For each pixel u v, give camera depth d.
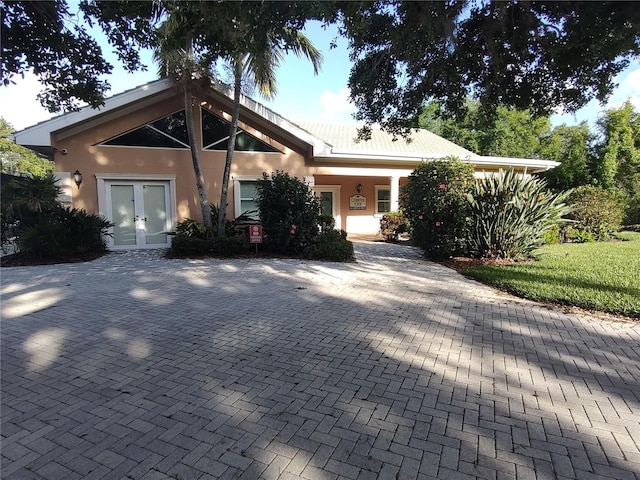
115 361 3.78
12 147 36.81
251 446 2.46
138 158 11.87
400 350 4.06
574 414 2.87
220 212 11.12
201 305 5.73
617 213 14.88
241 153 12.84
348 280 7.54
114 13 4.80
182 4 4.10
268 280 7.49
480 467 2.29
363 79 7.29
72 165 11.26
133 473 2.22
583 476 2.22
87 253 10.62
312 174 13.87
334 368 3.62
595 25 5.17
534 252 10.08
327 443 2.50
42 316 5.18
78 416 2.81
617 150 21.80
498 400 3.06
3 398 3.07
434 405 2.98
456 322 5.00
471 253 10.13
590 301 5.68
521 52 6.48
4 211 9.46
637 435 2.61
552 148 27.61
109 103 10.91
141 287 6.87
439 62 6.88
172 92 11.81
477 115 8.54
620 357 3.92
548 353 4.02
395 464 2.30
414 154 15.01
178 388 3.23
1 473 2.21
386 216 15.22
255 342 4.28
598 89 6.65
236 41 4.48
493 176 9.84
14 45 5.18
